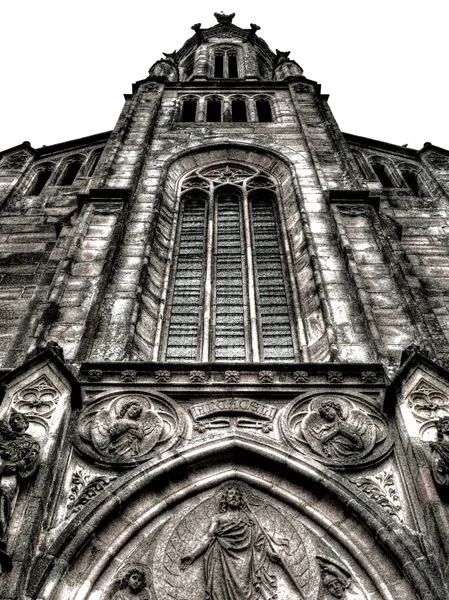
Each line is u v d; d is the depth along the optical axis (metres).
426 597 8.55
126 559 9.59
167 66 34.44
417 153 27.67
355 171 22.06
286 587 9.34
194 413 11.79
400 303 14.86
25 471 9.66
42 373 11.63
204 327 16.22
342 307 15.09
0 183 24.58
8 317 17.02
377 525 9.63
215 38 44.53
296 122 26.70
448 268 19.62
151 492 10.44
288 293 17.42
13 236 21.12
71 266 16.03
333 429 11.43
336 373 12.59
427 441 10.51
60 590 8.91
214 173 23.77
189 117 28.52
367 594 9.20
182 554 9.71
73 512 9.88
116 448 11.00
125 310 15.00
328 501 10.38
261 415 11.77
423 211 23.16
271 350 15.60
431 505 9.41
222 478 10.84
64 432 11.05
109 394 12.12
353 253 16.77
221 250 19.50
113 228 17.77
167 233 19.78
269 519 10.28
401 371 11.75
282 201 21.70
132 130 25.44
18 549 8.69
